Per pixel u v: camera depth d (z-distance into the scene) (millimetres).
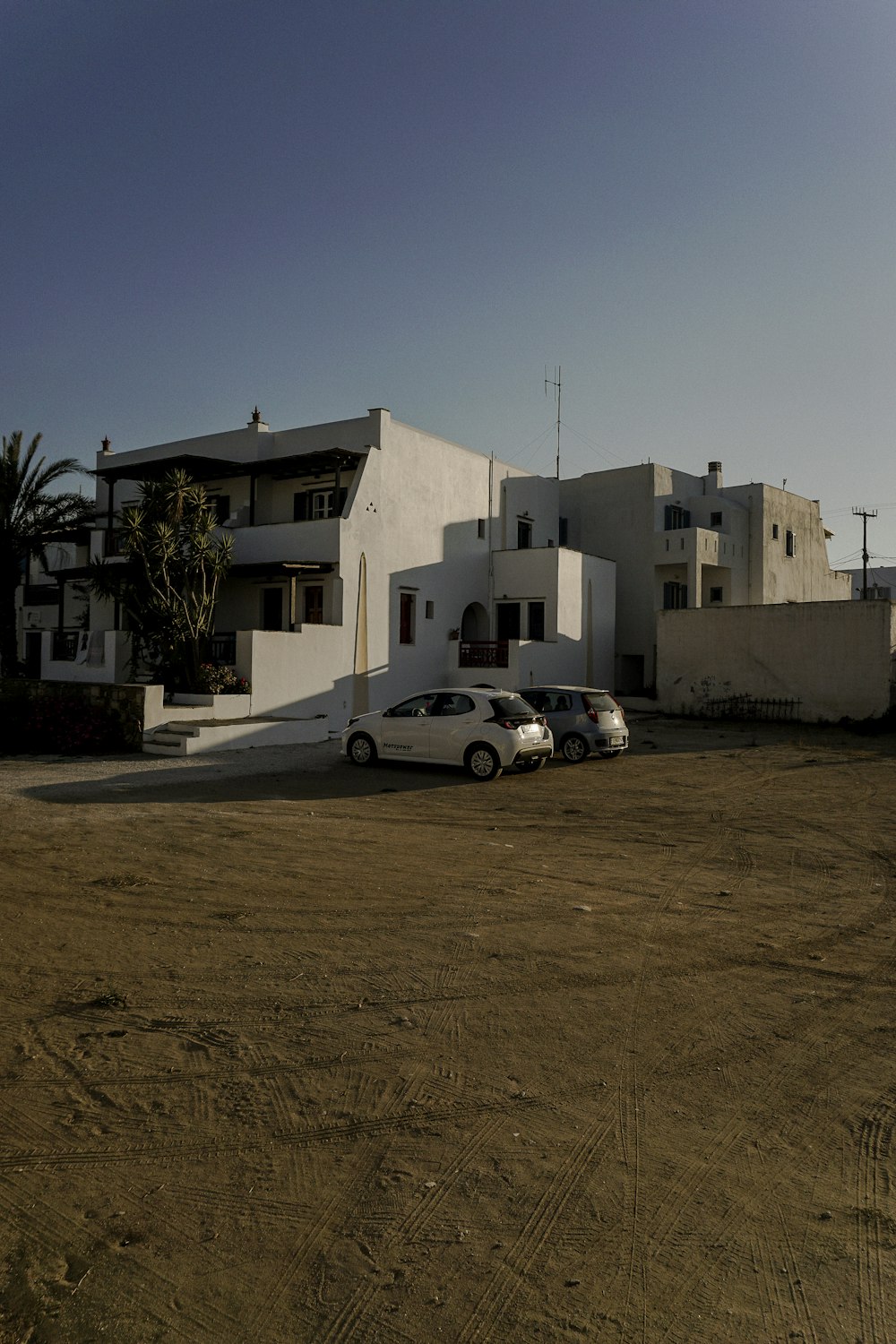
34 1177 4055
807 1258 3482
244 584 27969
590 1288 3324
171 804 13508
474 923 7672
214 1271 3432
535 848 10727
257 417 29953
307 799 14102
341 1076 4984
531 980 6375
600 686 33438
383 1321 3168
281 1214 3775
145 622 23359
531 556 31234
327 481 28359
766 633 28641
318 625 24500
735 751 20984
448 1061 5164
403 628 28328
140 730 19922
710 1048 5344
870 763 18719
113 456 33969
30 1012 5828
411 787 15430
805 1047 5379
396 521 27797
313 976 6453
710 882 9164
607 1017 5766
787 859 10195
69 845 10609
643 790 15227
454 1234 3637
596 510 37156
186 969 6578
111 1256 3523
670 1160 4172
